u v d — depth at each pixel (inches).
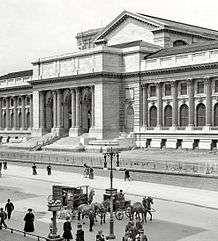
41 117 5251.0
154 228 1680.6
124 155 3695.9
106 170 3112.7
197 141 3959.2
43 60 5152.6
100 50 4426.7
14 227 1732.3
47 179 2938.0
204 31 5300.2
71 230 1638.8
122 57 4566.9
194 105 3986.2
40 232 1647.4
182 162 3014.3
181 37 4837.6
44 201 2225.6
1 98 6289.4
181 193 2327.8
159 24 4650.6
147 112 4367.6
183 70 4020.7
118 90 4569.4
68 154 4020.7
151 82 4311.0
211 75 3833.7
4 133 6171.3
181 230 1651.1
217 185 2477.9
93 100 4547.2
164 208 2015.3
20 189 2591.0
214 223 1749.5
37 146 4739.2
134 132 4421.8
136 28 4909.0
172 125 4146.2
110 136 4480.8
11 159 4089.6
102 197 2258.9
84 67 4630.9
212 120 3865.7
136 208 1758.1
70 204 1897.1
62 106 5012.3
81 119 4790.8
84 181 2802.7
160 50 4530.0
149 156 3540.8
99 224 1777.8
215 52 3794.3
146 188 2488.9
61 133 4975.4
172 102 4143.7
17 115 6028.5
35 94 5310.0
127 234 1386.6
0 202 2208.4
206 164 2876.5
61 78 4859.7
